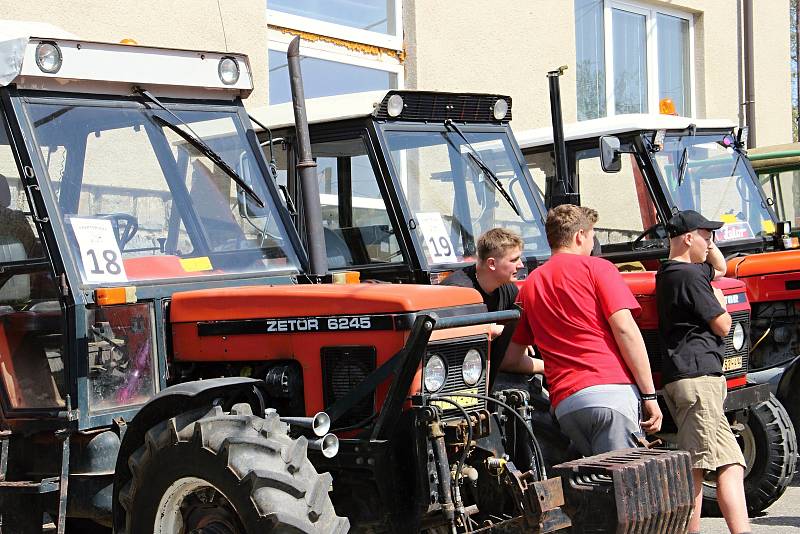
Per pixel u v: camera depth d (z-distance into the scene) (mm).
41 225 4266
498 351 4594
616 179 8023
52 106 4477
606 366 4703
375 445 4047
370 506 4184
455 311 4293
